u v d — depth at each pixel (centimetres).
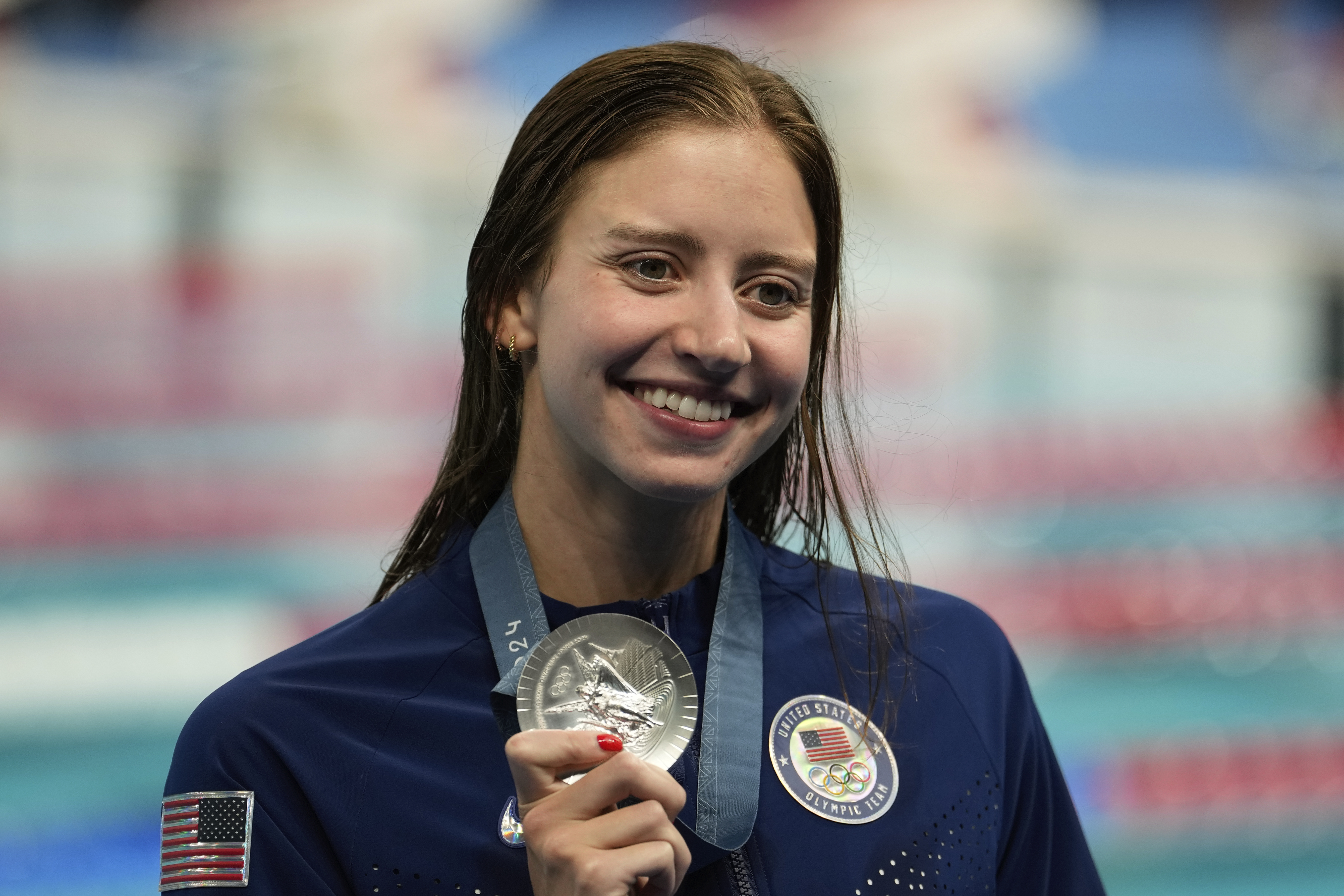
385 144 2356
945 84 2462
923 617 547
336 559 2384
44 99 2234
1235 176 2522
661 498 449
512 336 491
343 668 477
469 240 2391
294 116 2333
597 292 442
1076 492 2481
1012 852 533
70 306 2289
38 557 2306
